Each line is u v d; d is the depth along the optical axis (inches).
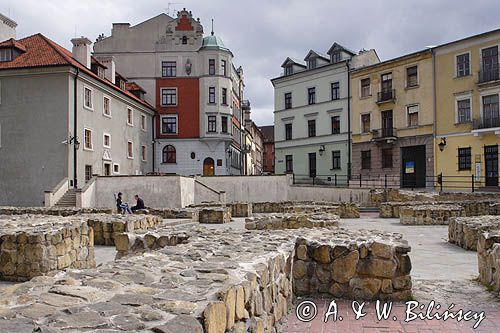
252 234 320.5
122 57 2084.2
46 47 1486.2
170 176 1339.8
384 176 1729.8
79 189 1264.8
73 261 381.1
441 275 346.9
